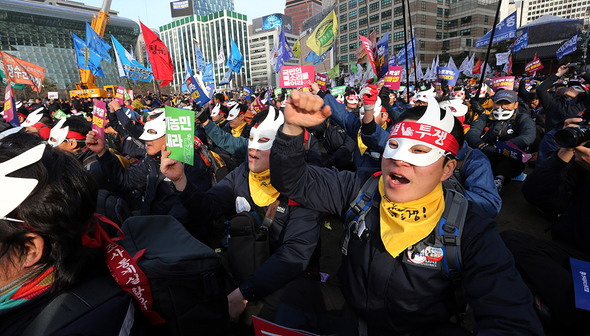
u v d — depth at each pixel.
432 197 1.15
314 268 2.06
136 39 78.88
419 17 63.62
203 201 1.89
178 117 1.67
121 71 10.41
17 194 0.60
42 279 0.70
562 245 1.94
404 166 1.11
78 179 0.72
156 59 6.91
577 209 1.89
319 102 1.06
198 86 6.11
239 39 116.31
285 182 1.38
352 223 1.35
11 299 0.66
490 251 1.08
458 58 64.00
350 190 1.49
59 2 104.69
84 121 2.71
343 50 74.75
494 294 1.01
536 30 51.38
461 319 1.30
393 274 1.22
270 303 1.55
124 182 2.83
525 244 1.94
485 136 4.74
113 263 0.85
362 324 1.39
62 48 72.44
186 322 0.98
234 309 1.55
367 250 1.30
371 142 2.68
